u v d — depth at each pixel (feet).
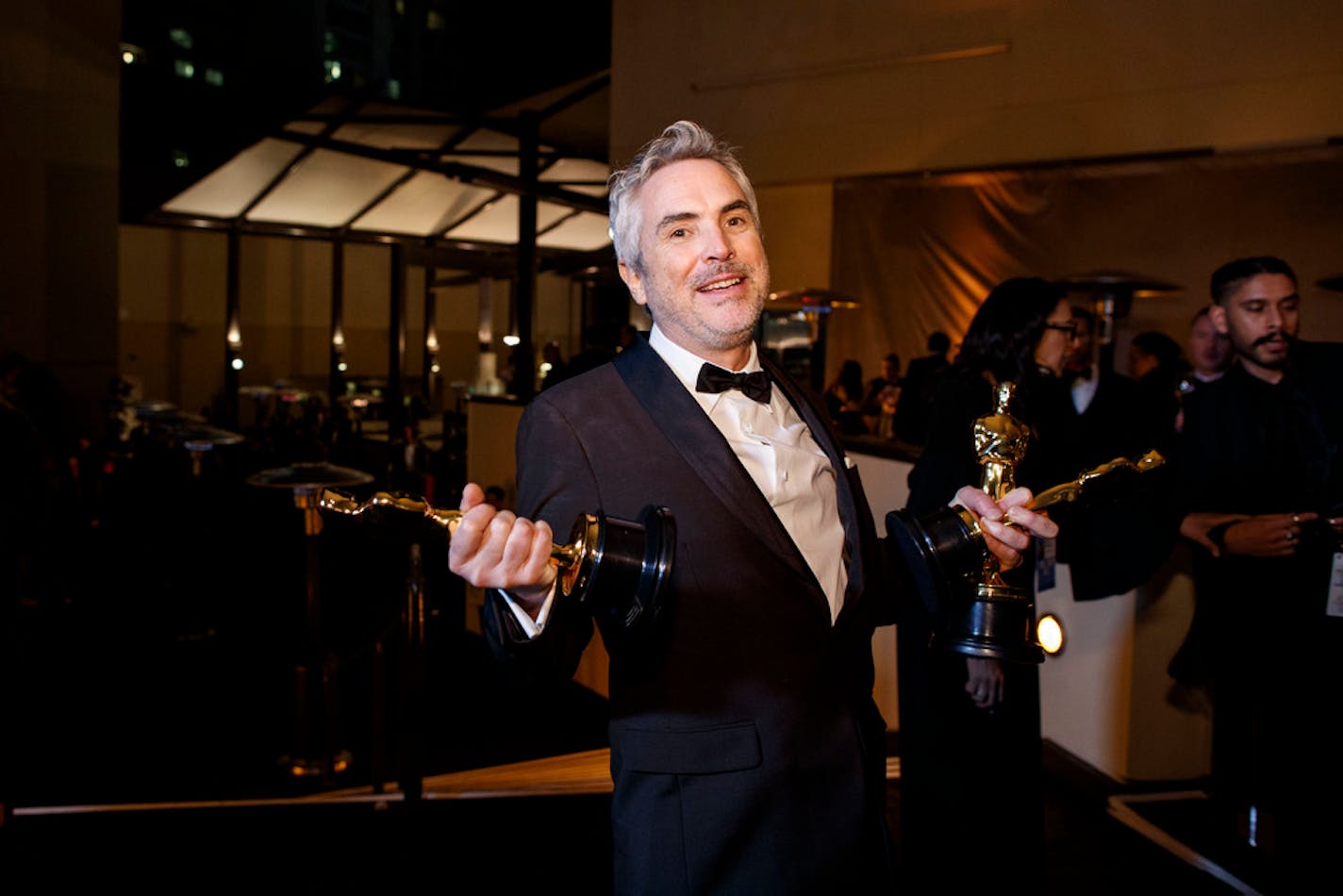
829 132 24.81
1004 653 3.92
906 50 23.22
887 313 24.50
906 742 7.16
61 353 35.29
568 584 3.34
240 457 47.37
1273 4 17.71
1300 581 7.62
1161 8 19.22
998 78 21.83
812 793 3.80
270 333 79.87
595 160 48.34
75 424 35.45
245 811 10.72
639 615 3.30
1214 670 8.40
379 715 12.15
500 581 3.07
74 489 26.84
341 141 45.62
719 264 4.10
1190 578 10.11
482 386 57.16
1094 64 20.29
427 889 8.90
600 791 11.12
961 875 6.88
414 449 38.88
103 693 18.39
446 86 131.03
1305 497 7.72
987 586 4.04
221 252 77.25
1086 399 8.98
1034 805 6.91
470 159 52.65
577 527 3.40
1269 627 7.78
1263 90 17.94
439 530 3.10
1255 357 7.86
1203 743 10.21
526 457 4.06
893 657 12.41
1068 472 7.52
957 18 22.40
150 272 74.69
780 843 3.71
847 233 25.02
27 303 34.47
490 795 11.03
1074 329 7.22
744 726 3.74
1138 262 19.90
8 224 33.94
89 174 35.60
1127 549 8.55
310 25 94.73
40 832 10.31
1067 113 20.76
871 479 12.91
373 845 9.84
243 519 35.24
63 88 34.83
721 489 3.92
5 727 11.70
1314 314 17.29
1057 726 10.96
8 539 11.16
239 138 49.03
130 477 33.81
